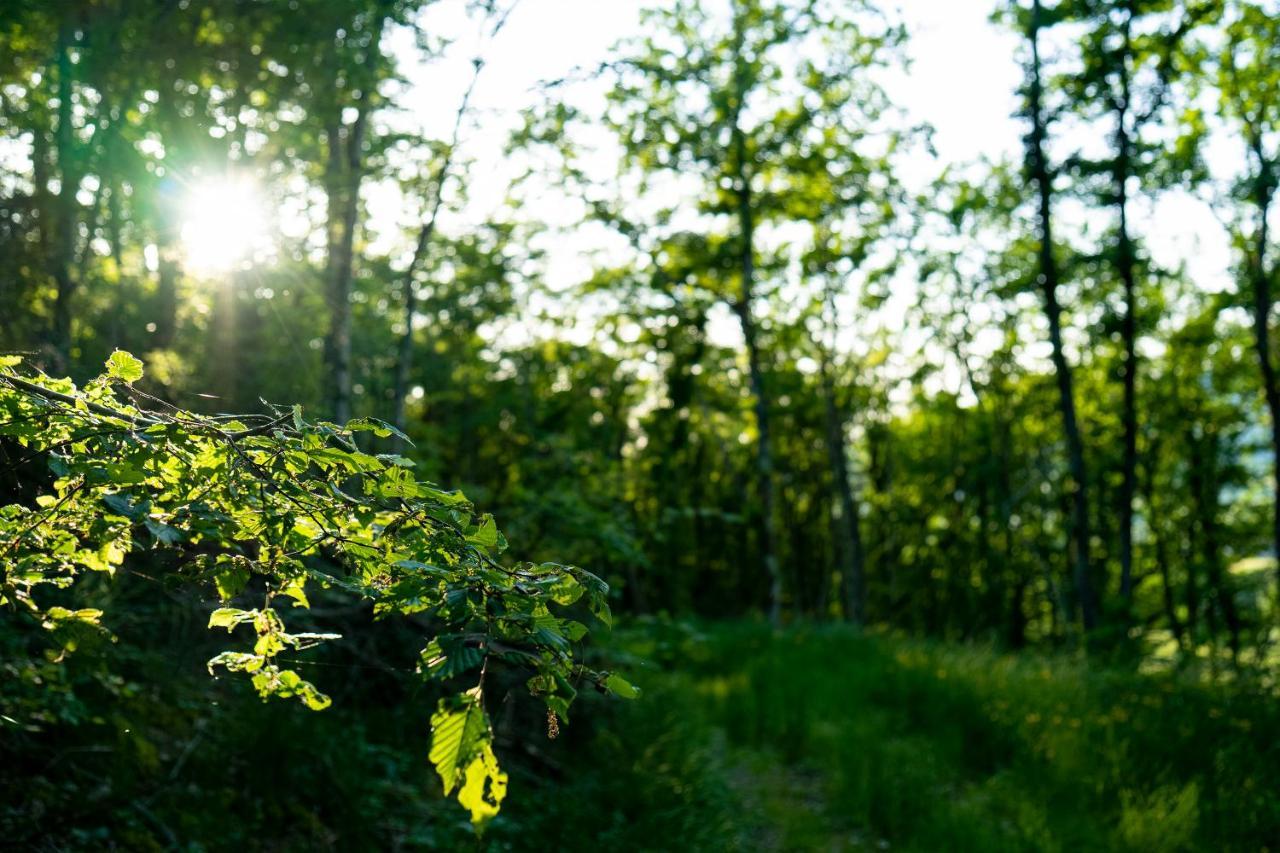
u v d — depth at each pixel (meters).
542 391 21.02
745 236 17.20
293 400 10.05
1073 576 28.27
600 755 7.69
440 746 1.56
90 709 5.08
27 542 1.90
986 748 8.87
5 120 8.30
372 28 9.41
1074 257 17.78
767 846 7.26
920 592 36.75
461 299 17.80
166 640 6.14
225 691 6.14
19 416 1.80
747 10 15.68
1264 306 17.52
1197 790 7.24
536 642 1.70
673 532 25.77
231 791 5.30
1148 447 26.77
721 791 7.86
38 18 7.50
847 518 27.61
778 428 32.72
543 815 6.39
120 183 8.82
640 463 10.25
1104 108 16.38
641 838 6.45
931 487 33.44
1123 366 19.39
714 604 34.22
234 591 1.89
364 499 1.99
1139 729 8.53
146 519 1.76
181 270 9.73
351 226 10.25
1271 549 25.48
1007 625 30.97
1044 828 7.04
